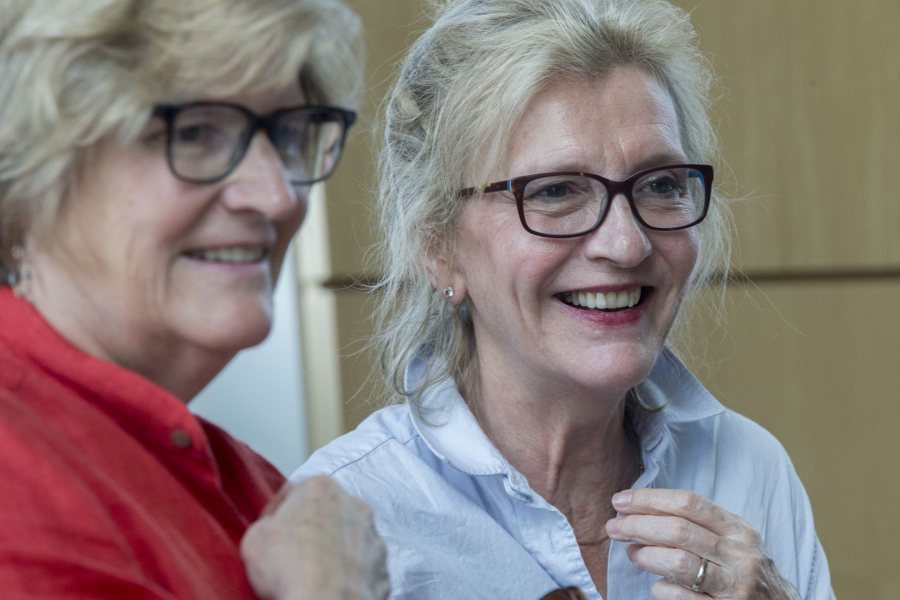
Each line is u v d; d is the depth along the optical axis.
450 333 2.04
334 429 3.14
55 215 1.06
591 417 1.93
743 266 3.73
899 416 3.86
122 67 1.04
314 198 3.12
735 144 3.70
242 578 1.15
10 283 1.14
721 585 1.79
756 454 2.18
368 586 1.19
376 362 2.21
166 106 1.07
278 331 3.11
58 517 0.97
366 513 1.24
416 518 1.89
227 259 1.15
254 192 1.11
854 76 3.80
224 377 3.08
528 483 1.95
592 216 1.80
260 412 3.10
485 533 1.90
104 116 1.03
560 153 1.79
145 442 1.14
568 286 1.83
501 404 1.95
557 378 1.87
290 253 3.12
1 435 0.99
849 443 3.83
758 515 2.14
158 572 1.04
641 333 1.86
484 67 1.83
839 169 3.79
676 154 1.84
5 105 1.03
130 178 1.08
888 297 3.84
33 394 1.06
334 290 3.14
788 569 2.13
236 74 1.08
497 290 1.86
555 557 1.92
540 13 1.84
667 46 1.89
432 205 1.91
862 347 3.83
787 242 3.76
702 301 2.26
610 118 1.80
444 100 1.88
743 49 3.70
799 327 3.78
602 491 2.01
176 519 1.10
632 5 1.89
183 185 1.09
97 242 1.08
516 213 1.82
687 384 2.13
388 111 2.03
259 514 1.31
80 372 1.09
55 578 0.95
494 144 1.81
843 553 3.85
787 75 3.74
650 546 1.82
